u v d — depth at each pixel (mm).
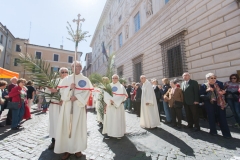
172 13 8609
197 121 4465
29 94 7480
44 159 2768
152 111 5047
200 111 5777
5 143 3613
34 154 2984
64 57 32812
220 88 4062
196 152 3018
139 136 4164
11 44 25172
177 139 3818
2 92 6039
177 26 8203
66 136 2832
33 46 29438
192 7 7168
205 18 6473
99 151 3141
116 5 19531
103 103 5094
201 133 4223
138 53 12836
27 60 3416
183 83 4977
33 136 4184
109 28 22031
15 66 25000
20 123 5898
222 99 3928
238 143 3404
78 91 2969
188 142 3580
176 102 4859
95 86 4816
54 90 3289
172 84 5172
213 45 6105
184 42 7629
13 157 2844
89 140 3873
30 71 3414
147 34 11391
